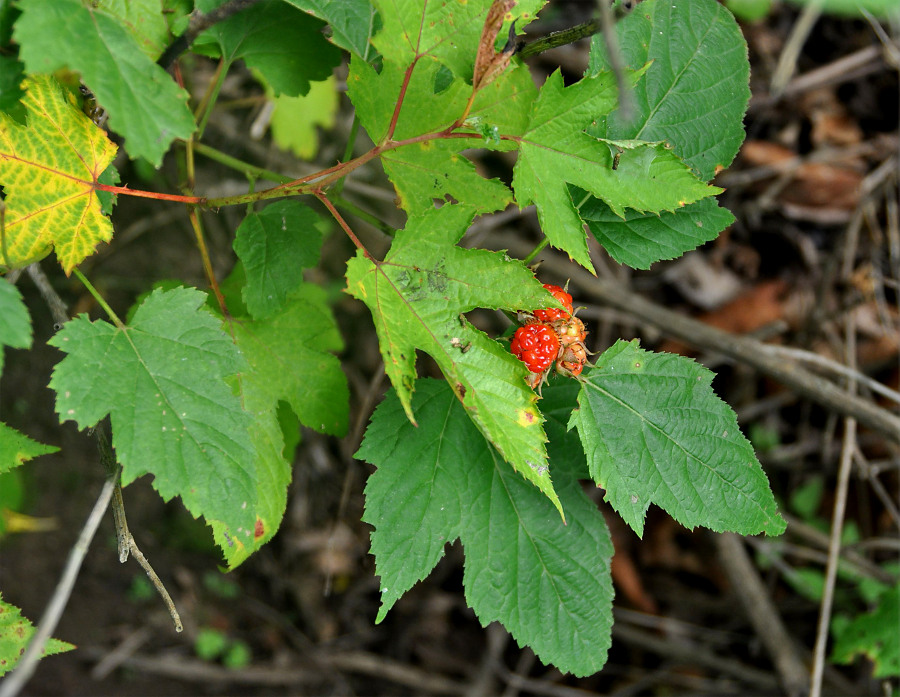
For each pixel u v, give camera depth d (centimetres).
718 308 100
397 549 53
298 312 55
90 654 88
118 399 49
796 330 97
